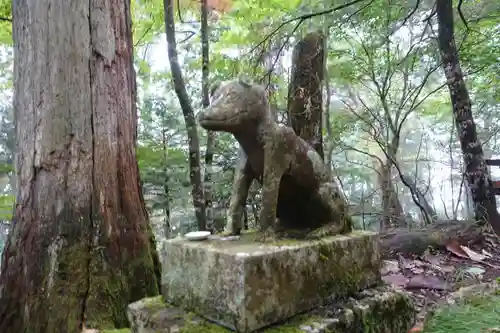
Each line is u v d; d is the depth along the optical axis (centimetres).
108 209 245
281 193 167
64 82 239
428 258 322
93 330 219
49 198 233
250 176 169
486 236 377
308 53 337
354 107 678
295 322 134
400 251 345
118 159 255
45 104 238
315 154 166
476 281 264
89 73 246
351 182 669
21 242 231
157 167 406
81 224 234
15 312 222
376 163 660
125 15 272
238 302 124
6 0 457
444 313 178
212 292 134
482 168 419
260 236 151
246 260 124
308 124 327
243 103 145
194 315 140
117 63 261
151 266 257
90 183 240
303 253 142
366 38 512
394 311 160
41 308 219
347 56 555
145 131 437
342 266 157
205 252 138
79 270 228
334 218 168
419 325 177
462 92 426
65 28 242
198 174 365
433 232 361
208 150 387
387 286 174
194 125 367
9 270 229
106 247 239
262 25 385
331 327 133
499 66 477
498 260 323
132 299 242
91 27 249
